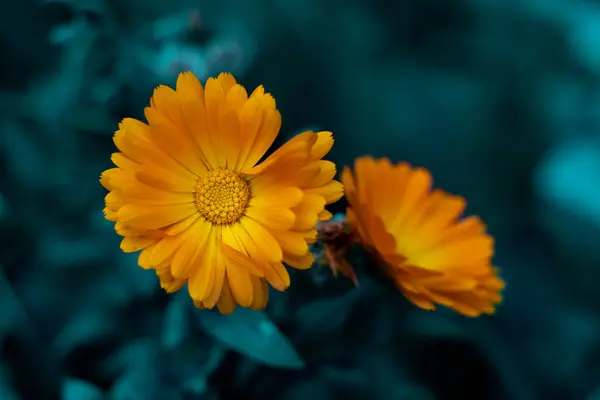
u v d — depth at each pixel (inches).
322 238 13.0
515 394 18.5
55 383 16.4
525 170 22.3
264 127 12.5
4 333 16.3
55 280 16.4
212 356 14.6
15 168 16.8
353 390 16.5
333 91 21.1
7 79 18.4
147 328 16.0
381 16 22.5
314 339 15.0
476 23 23.2
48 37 18.8
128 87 15.6
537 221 22.1
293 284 13.6
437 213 14.4
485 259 14.0
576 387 19.4
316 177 12.2
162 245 12.2
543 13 23.5
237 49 16.1
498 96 22.6
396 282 13.4
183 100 12.3
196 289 12.2
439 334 17.0
